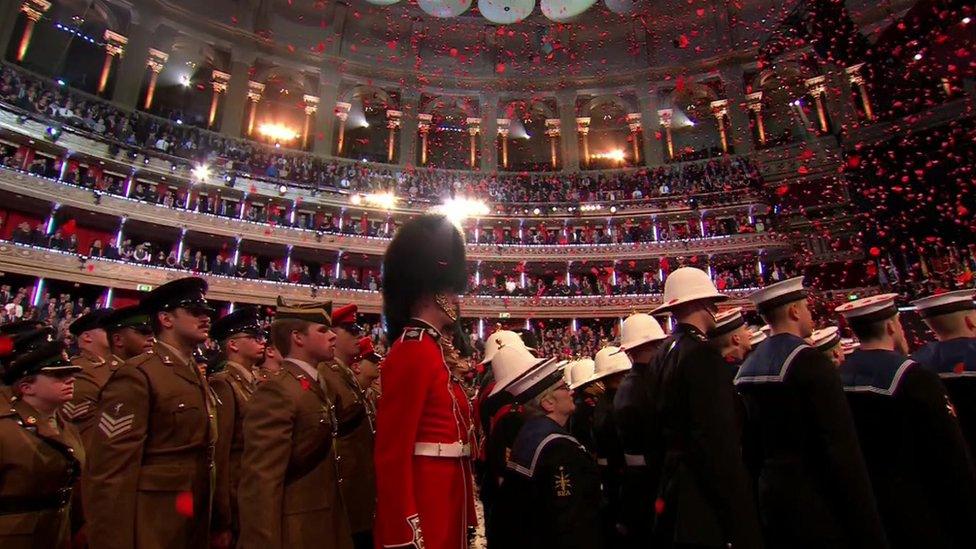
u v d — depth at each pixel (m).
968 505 3.25
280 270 28.20
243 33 32.38
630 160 38.69
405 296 2.86
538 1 37.88
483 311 30.98
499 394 3.90
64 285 23.06
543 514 3.19
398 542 2.21
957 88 25.66
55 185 22.88
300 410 3.55
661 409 3.69
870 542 2.99
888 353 3.82
